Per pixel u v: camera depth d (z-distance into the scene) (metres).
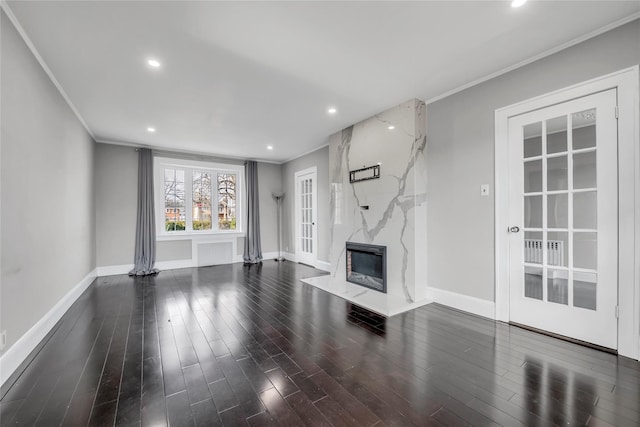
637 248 1.95
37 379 1.79
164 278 4.64
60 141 2.87
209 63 2.43
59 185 2.84
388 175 3.55
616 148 2.04
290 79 2.73
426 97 3.21
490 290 2.77
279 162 6.74
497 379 1.75
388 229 3.56
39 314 2.33
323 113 3.65
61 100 2.90
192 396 1.61
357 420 1.40
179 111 3.50
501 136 2.66
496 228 2.71
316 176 5.49
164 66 2.47
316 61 2.43
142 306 3.22
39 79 2.33
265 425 1.38
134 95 3.03
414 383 1.72
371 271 3.86
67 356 2.08
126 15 1.83
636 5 1.81
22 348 1.99
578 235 2.26
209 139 4.77
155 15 1.83
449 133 3.10
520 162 2.56
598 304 2.14
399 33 2.06
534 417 1.42
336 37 2.10
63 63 2.40
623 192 2.01
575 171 2.28
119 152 4.94
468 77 2.75
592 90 2.13
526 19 1.93
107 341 2.32
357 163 4.02
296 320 2.79
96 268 4.70
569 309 2.29
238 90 2.95
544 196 2.43
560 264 2.35
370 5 1.77
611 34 2.03
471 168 2.90
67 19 1.86
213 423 1.39
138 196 5.02
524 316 2.55
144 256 5.02
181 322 2.74
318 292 3.79
